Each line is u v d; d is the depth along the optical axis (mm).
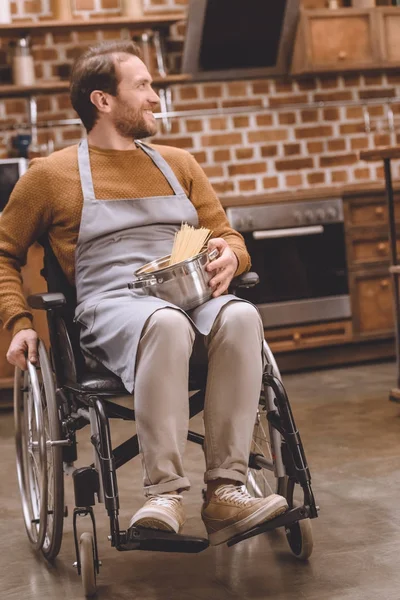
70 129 6277
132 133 2859
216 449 2486
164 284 2535
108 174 2826
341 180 6727
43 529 2732
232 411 2475
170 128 6469
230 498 2441
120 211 2781
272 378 2541
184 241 2645
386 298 6137
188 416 2449
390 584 2391
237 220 5875
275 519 2406
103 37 6332
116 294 2672
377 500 3158
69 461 2852
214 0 6102
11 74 6176
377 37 6426
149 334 2404
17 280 2859
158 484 2393
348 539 2775
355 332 6086
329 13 6352
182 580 2547
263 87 6594
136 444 2586
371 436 4102
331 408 4773
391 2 6773
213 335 2512
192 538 2336
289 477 2561
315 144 6684
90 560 2443
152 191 2846
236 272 2762
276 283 5957
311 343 6031
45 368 2645
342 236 6039
